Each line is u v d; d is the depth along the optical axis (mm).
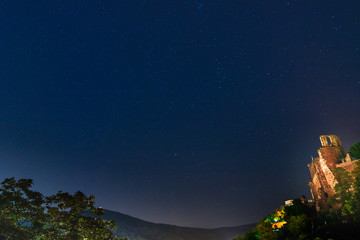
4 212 36250
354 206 65188
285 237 70312
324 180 92188
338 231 62594
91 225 45000
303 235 65000
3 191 37281
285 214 81000
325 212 72938
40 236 37781
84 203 44500
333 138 100250
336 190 76375
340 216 68062
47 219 40719
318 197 91500
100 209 46562
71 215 42438
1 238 33594
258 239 78438
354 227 62188
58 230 40188
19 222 38219
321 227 66500
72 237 40938
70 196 42812
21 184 38625
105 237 51281
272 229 76625
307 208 82250
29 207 37500
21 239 34438
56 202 41625
